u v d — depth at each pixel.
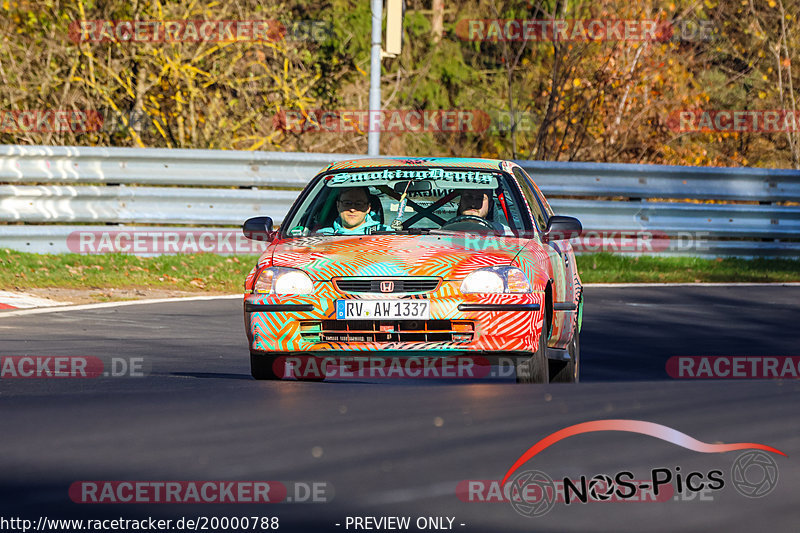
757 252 74.12
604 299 55.47
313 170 69.12
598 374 34.00
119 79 82.44
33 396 27.08
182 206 66.69
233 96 87.19
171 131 85.50
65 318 44.69
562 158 94.69
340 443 21.38
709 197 74.94
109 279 56.81
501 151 104.00
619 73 90.31
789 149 105.69
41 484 18.34
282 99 86.56
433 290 28.25
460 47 111.25
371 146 68.06
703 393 27.50
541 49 99.19
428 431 22.48
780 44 103.44
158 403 25.92
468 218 31.73
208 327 43.03
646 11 91.06
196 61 84.12
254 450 20.77
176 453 20.52
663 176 74.19
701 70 102.50
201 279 58.81
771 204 79.56
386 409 25.00
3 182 65.19
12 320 43.81
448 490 18.08
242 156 67.94
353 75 95.81
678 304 53.78
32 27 81.12
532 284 28.75
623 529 16.30
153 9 82.25
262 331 28.80
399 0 67.25
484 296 28.25
